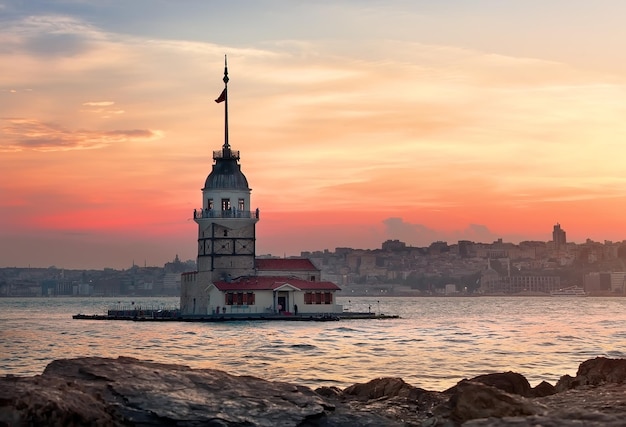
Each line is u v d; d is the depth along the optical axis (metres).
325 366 70.75
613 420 23.22
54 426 24.42
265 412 28.75
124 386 28.50
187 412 27.66
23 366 72.81
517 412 25.53
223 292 171.75
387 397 35.66
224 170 182.12
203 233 181.88
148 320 178.75
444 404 26.78
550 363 73.50
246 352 87.19
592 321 184.00
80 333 131.75
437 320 184.00
